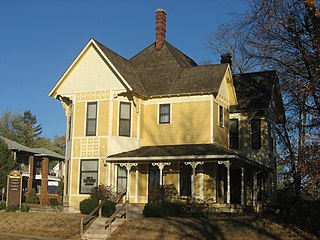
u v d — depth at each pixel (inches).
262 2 810.8
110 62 1144.2
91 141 1147.9
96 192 1046.4
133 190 1130.0
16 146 2048.5
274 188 1366.9
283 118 1382.9
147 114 1194.6
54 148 3725.4
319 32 747.4
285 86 1061.1
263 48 923.4
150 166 1151.0
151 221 866.8
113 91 1146.7
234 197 1258.6
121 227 853.8
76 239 831.7
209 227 812.6
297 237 765.3
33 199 1802.4
